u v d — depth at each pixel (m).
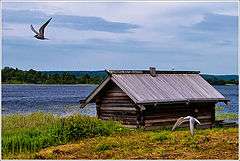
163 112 31.47
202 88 35.59
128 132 28.88
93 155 21.62
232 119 51.88
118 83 30.53
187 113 33.34
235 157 20.39
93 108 71.62
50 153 22.08
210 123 34.88
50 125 28.66
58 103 87.62
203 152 21.84
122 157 20.83
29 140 24.31
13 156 21.88
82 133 26.80
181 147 23.31
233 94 144.88
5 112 63.38
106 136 27.47
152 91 31.34
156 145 23.95
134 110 30.39
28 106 77.56
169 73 36.03
